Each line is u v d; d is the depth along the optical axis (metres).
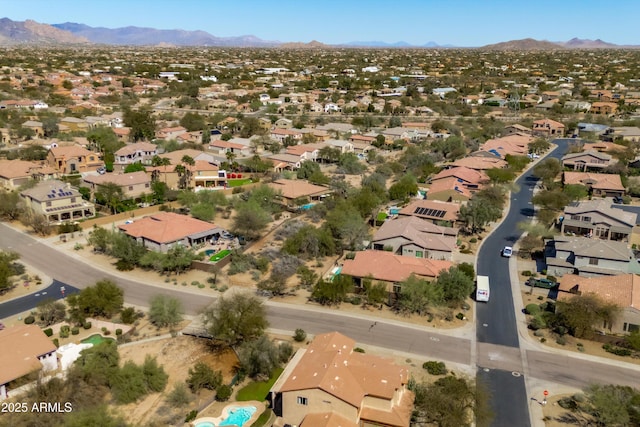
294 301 77.69
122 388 54.19
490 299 78.81
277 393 53.94
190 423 51.09
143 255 87.25
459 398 51.66
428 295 72.25
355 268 80.44
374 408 50.03
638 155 170.00
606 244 86.62
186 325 70.31
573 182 135.25
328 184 131.50
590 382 59.00
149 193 123.50
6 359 54.75
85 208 110.31
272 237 102.44
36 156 150.00
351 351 57.25
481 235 105.69
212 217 107.44
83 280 83.38
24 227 105.88
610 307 67.19
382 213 117.19
